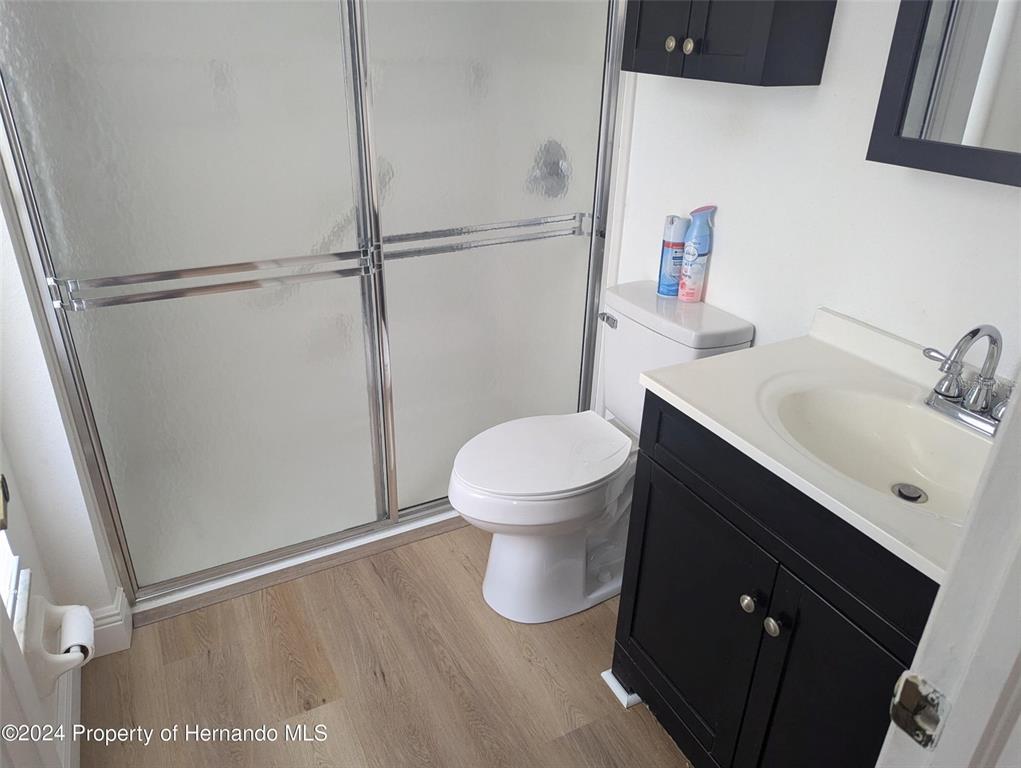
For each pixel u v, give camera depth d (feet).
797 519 3.95
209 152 5.56
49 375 5.20
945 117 4.30
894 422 4.68
